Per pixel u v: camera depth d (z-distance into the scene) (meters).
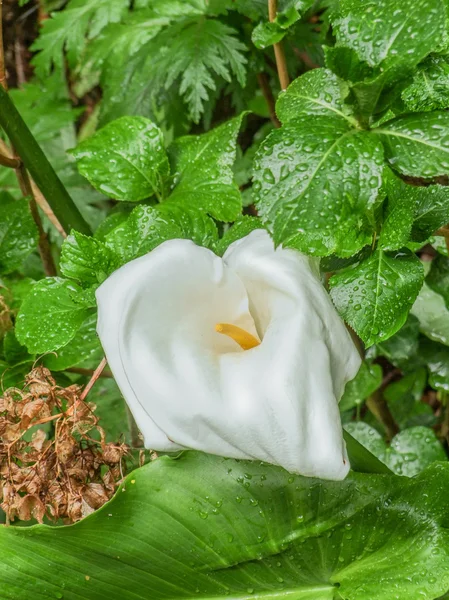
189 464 0.37
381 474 0.39
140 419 0.32
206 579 0.39
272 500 0.38
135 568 0.38
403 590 0.36
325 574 0.39
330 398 0.30
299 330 0.31
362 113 0.31
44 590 0.38
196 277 0.34
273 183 0.30
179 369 0.32
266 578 0.39
